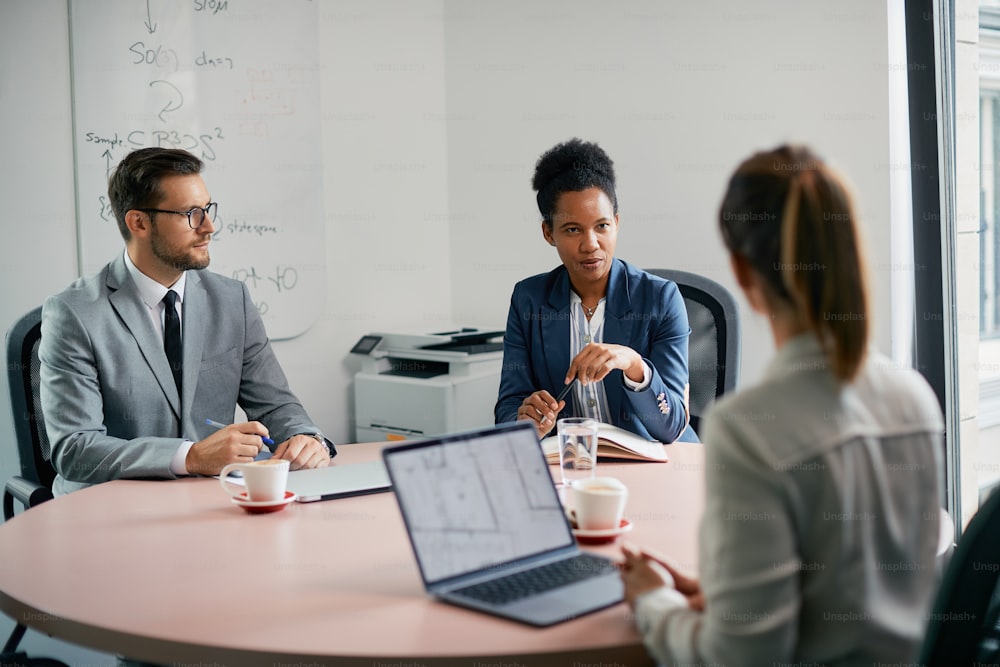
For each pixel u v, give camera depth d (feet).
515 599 3.58
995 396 8.74
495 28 11.33
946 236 8.26
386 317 11.51
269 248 10.25
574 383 6.97
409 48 11.48
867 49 8.61
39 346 6.82
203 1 9.59
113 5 8.95
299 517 4.92
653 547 4.27
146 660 3.33
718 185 9.70
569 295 7.22
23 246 8.55
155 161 6.66
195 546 4.41
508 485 4.04
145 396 6.61
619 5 10.26
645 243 10.28
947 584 3.17
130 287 6.73
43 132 8.63
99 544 4.46
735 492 2.80
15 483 6.54
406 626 3.38
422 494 3.78
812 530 2.82
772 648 2.75
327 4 10.66
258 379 7.31
